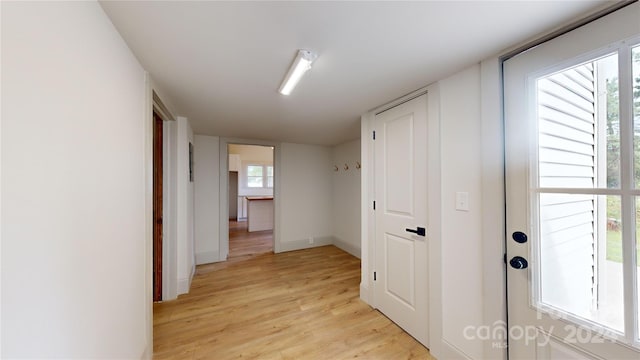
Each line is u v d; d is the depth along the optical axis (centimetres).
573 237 105
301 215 447
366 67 148
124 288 119
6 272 55
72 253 79
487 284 135
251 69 152
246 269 337
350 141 418
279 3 93
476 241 142
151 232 157
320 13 99
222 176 381
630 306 89
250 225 587
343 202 438
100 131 96
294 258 388
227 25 107
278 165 426
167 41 120
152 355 159
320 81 169
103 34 98
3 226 54
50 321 69
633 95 88
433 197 168
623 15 90
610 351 93
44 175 67
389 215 212
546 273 115
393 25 107
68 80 76
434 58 137
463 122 150
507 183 129
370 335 188
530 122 120
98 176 94
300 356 164
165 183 247
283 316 215
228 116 261
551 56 111
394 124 207
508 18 102
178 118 258
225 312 222
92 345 90
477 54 132
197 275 314
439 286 163
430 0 91
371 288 233
